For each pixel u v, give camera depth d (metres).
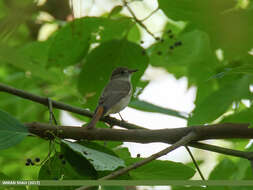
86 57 8.89
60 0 12.79
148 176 6.93
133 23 8.38
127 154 7.65
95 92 9.18
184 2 6.26
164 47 10.34
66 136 7.16
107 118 9.11
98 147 6.61
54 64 8.96
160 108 9.43
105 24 8.24
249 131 7.06
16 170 10.39
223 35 4.59
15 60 5.41
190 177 6.91
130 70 8.91
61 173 6.39
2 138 6.03
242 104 9.68
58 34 8.35
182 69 13.17
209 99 7.74
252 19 4.46
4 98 12.47
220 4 4.57
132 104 9.39
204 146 7.15
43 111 12.66
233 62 11.30
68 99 11.65
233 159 11.16
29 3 4.85
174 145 6.43
